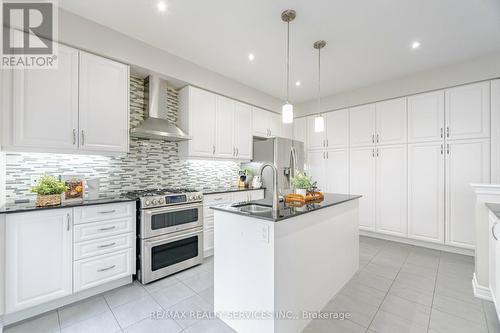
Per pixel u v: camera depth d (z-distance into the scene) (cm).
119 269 225
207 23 228
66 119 211
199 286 232
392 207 363
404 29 235
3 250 167
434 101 327
